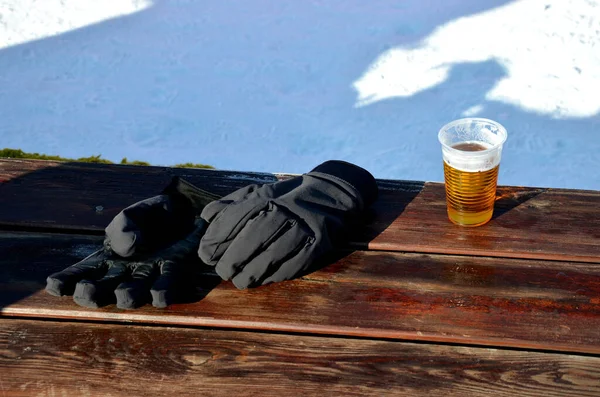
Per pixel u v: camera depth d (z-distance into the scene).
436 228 1.90
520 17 6.59
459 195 1.82
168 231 1.80
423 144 5.30
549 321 1.59
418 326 1.59
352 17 6.88
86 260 1.73
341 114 5.65
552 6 6.68
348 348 1.56
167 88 6.09
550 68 5.92
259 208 1.74
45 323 1.65
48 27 7.04
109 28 7.02
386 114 5.61
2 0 7.54
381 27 6.70
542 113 5.47
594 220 1.90
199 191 1.97
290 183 1.88
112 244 1.67
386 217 1.95
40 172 2.20
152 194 2.08
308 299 1.68
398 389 1.46
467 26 6.55
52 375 1.53
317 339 1.58
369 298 1.67
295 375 1.50
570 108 5.50
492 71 5.95
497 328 1.57
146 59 6.49
